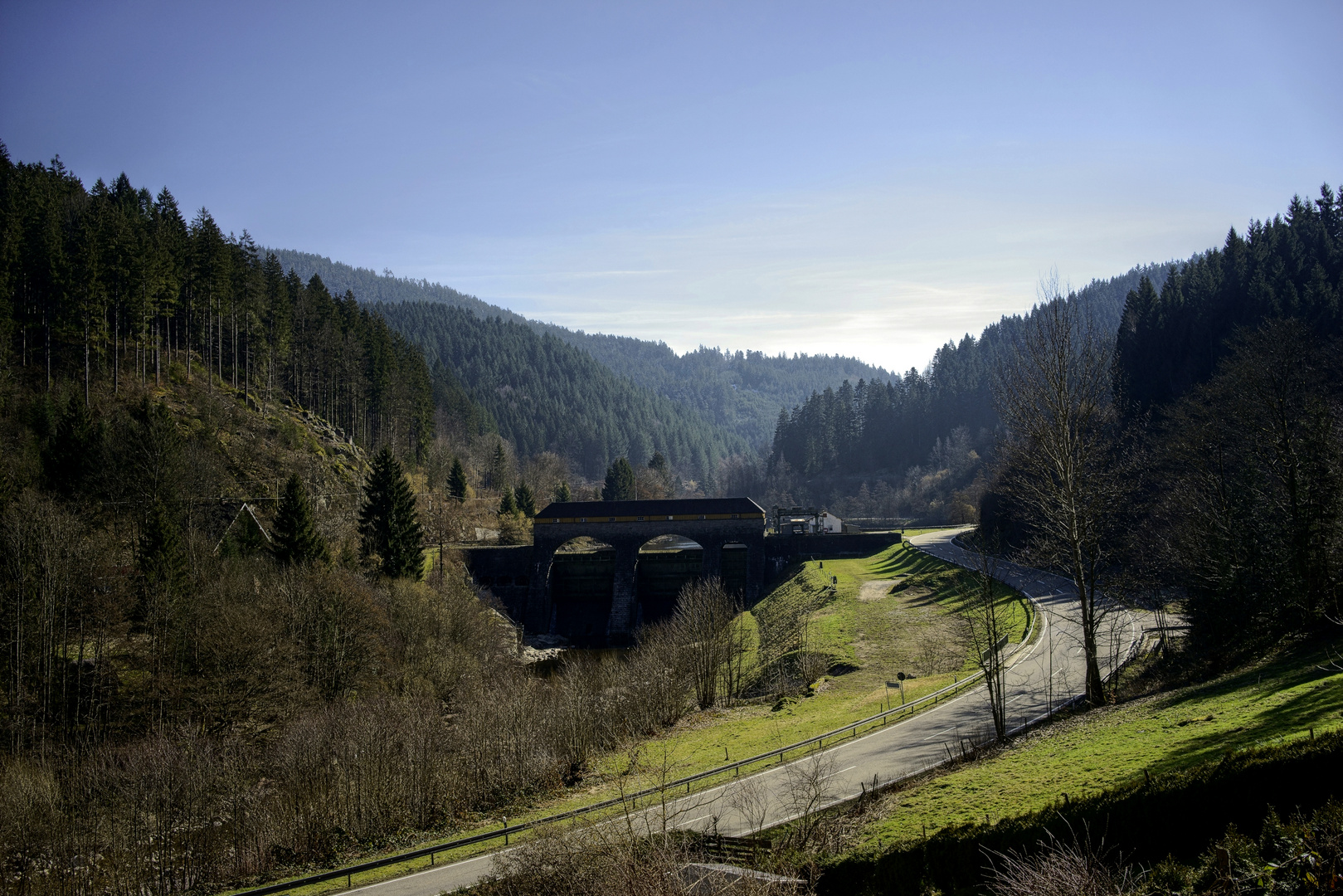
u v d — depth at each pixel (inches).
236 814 1684.3
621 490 6978.4
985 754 1473.9
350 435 5698.8
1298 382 2186.3
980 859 927.7
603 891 972.6
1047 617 2679.6
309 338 5556.1
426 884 1290.6
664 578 4815.5
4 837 1584.6
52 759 1989.4
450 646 2913.4
